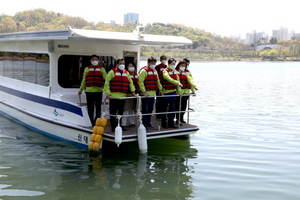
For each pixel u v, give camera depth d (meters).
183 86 8.88
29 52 10.37
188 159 8.07
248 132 10.94
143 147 7.74
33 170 7.11
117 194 6.07
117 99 7.64
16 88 11.55
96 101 8.29
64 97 9.02
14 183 6.46
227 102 17.69
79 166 7.39
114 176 6.88
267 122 12.59
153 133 7.97
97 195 6.02
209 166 7.62
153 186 6.45
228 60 159.88
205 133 10.71
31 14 142.75
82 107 8.26
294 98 19.56
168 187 6.42
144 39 8.45
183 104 9.16
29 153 8.13
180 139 9.88
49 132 9.36
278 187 6.52
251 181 6.79
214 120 12.84
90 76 8.09
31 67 10.35
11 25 130.38
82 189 6.24
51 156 7.93
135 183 6.56
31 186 6.34
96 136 7.67
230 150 8.90
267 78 37.72
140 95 8.09
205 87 26.05
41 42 9.53
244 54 174.50
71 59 9.23
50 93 9.27
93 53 9.38
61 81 9.23
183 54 157.62
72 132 8.55
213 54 167.00
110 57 9.66
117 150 8.48
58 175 6.87
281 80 34.62
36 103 9.96
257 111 14.95
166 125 8.65
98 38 7.65
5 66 12.55
